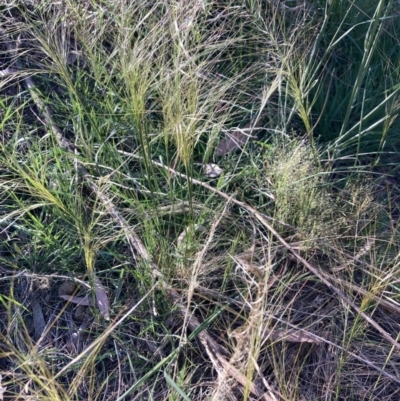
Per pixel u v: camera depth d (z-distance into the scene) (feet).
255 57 6.36
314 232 5.53
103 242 5.28
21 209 5.34
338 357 5.27
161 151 5.94
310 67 6.27
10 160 5.60
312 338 5.26
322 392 5.20
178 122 4.82
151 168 5.53
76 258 5.49
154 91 5.92
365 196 5.80
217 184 5.77
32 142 5.89
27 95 6.24
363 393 5.22
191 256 5.32
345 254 5.62
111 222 5.40
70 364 4.53
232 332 4.91
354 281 5.67
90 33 6.12
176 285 5.36
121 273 5.33
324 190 5.75
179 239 5.44
